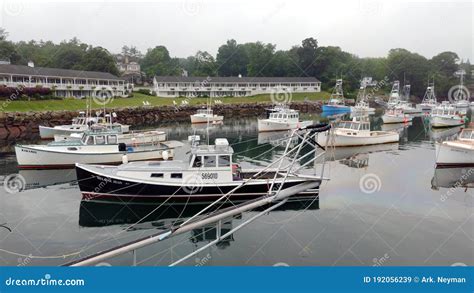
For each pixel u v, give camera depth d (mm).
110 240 12164
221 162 15156
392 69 99000
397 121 52656
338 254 10898
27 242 11883
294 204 15234
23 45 84688
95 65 79375
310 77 96312
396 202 15508
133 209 15023
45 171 21406
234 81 87312
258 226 12977
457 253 10992
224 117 67562
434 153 28219
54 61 81375
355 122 31516
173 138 38375
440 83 97938
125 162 19094
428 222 13328
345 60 101062
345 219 13609
